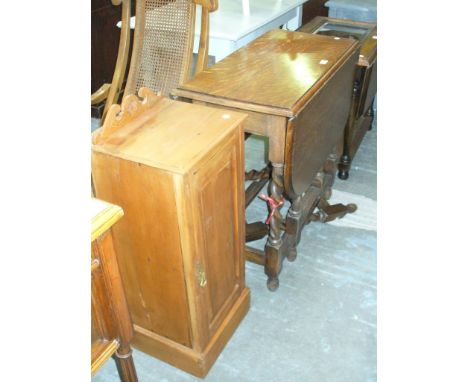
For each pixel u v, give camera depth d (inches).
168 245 52.0
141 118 54.1
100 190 52.2
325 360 66.4
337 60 70.3
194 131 51.6
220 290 63.0
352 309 74.8
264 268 77.9
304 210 80.2
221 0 116.7
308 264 84.4
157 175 46.9
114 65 135.9
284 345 68.6
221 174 53.7
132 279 58.6
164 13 83.9
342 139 100.4
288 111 56.5
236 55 72.4
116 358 54.7
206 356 62.0
